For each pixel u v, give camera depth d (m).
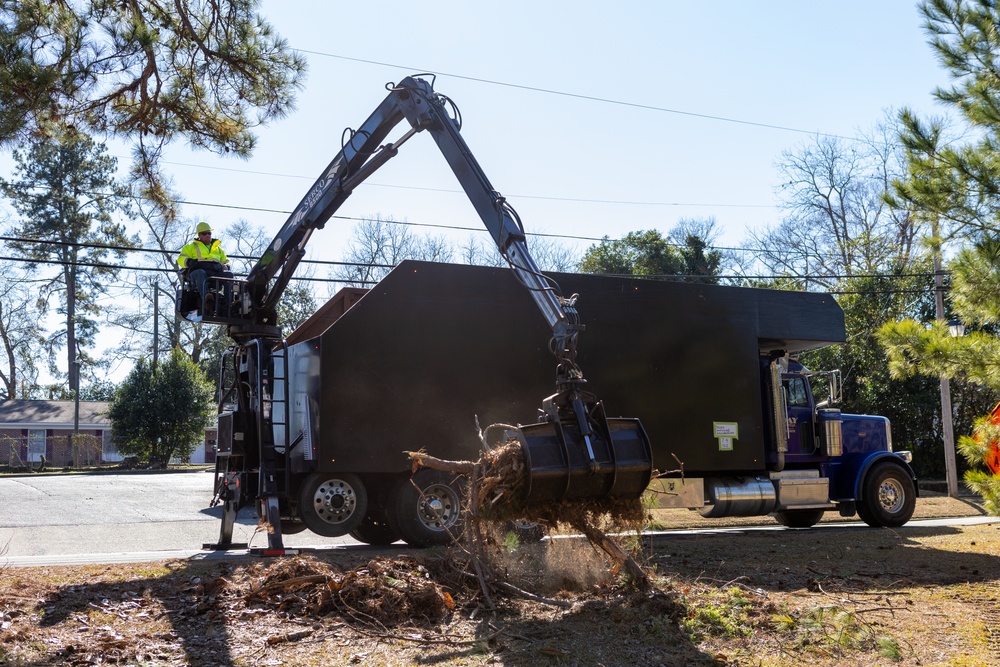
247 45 10.55
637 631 6.32
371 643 6.04
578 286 12.91
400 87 9.81
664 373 13.34
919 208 11.08
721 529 15.32
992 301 10.04
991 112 10.50
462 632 6.33
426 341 11.70
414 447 11.48
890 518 15.23
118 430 42.62
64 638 6.04
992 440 10.02
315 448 11.18
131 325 57.41
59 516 17.42
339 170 10.85
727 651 5.92
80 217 54.84
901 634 6.37
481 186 8.81
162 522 16.38
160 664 5.53
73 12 9.69
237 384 11.84
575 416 7.25
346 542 13.73
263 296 11.92
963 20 10.92
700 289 13.86
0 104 9.32
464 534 8.35
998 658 5.79
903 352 10.12
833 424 14.98
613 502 7.37
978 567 9.39
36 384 65.12
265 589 7.26
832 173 40.56
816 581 8.15
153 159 10.88
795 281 37.84
